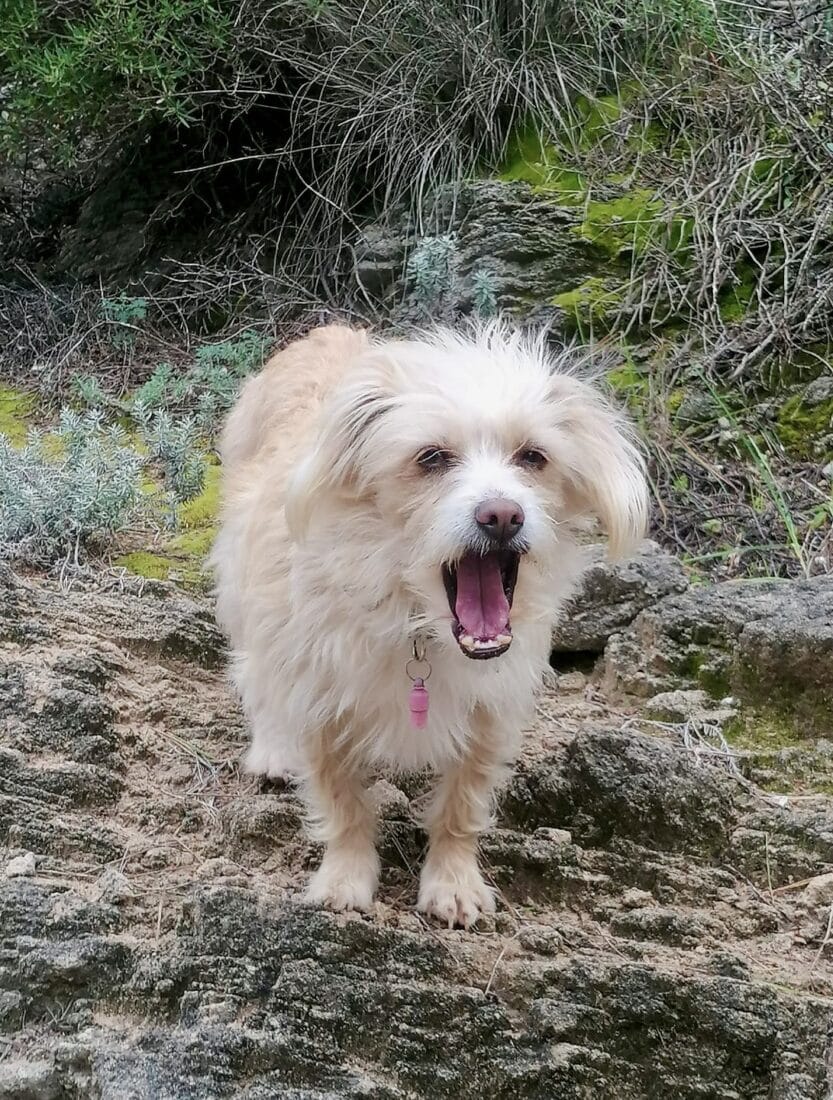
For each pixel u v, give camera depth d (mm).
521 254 2852
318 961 1713
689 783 1908
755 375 2570
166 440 2406
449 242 2885
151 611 2080
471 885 1817
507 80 3227
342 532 1763
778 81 2943
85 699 1902
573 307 2754
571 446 1795
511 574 1771
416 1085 1685
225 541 1980
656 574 2162
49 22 3441
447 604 1748
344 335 2121
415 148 3232
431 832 1839
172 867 1811
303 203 3580
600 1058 1711
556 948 1771
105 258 3699
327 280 3338
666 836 1895
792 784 1983
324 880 1800
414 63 3357
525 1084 1693
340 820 1816
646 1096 1713
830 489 2393
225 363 3055
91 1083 1648
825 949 1818
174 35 3350
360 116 3271
